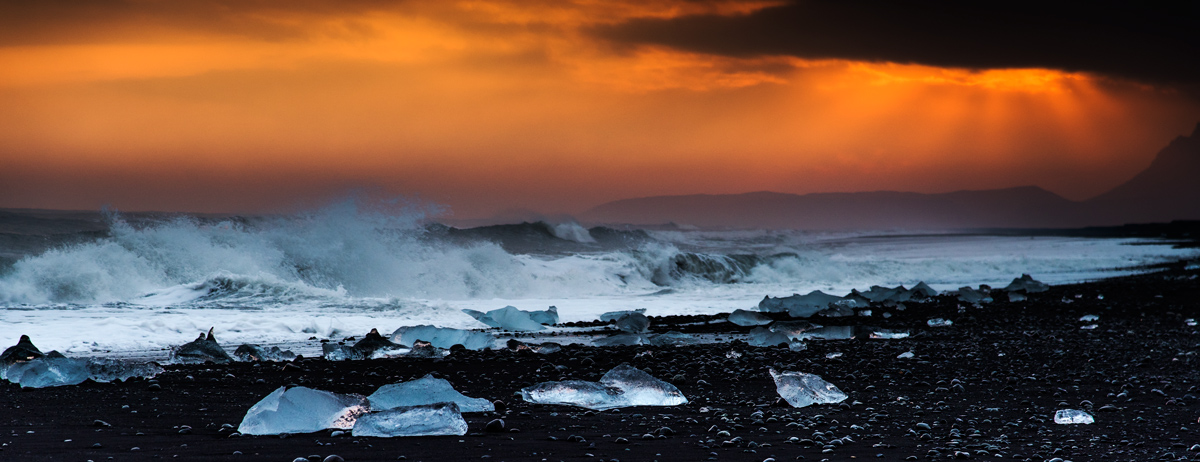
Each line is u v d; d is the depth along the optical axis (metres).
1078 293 18.44
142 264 14.98
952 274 25.08
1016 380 7.00
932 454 4.04
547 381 6.11
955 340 10.26
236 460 3.46
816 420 4.99
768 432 4.58
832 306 14.04
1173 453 4.16
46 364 5.88
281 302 12.68
